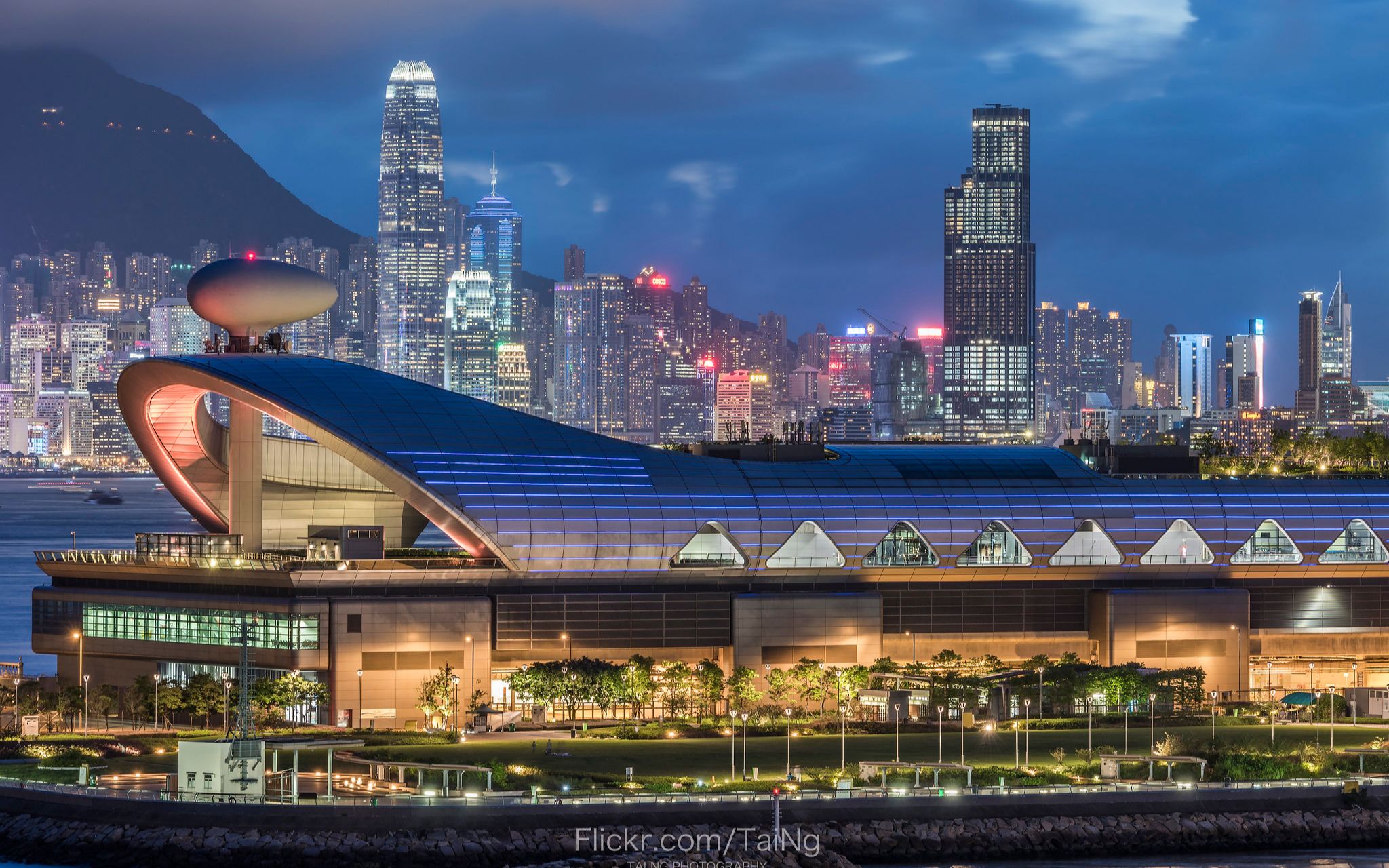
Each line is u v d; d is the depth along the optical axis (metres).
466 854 168.00
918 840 177.12
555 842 170.88
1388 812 189.75
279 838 168.75
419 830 170.75
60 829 173.75
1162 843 182.38
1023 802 184.38
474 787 184.12
